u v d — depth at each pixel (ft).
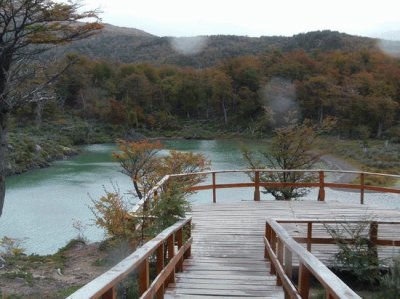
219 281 20.53
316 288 23.88
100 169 140.56
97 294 7.46
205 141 252.21
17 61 46.44
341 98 221.05
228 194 92.58
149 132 291.79
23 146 156.66
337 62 316.40
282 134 63.26
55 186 109.60
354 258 23.39
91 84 329.11
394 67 287.89
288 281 13.98
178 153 50.62
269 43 574.56
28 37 43.80
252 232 31.30
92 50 604.49
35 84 49.96
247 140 221.05
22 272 35.19
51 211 80.02
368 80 241.35
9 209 82.12
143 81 336.49
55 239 61.36
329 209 38.42
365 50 350.43
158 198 24.88
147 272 13.00
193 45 599.16
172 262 18.42
